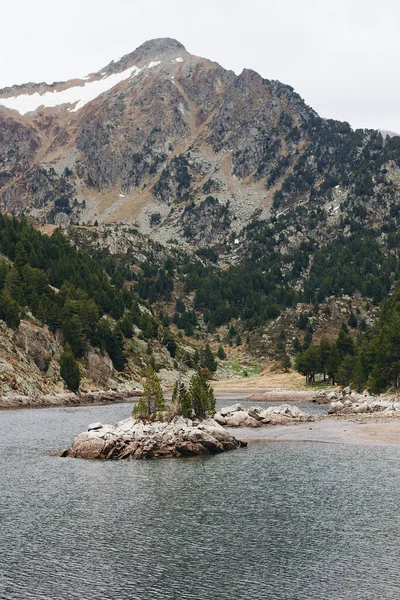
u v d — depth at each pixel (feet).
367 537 121.39
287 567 106.73
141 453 218.59
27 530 129.39
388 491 156.66
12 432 293.23
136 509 145.38
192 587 98.63
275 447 236.22
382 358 406.00
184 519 136.36
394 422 293.84
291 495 155.12
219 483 172.04
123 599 94.27
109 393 552.41
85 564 109.19
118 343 641.40
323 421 315.17
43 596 95.50
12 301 504.02
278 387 653.71
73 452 223.71
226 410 329.72
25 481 177.99
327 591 96.37
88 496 158.51
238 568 106.63
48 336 545.03
